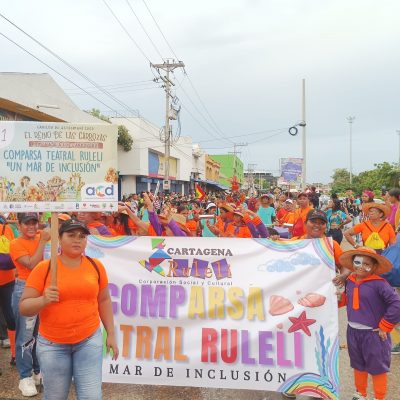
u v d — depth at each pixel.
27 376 4.84
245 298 4.77
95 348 3.50
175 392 4.90
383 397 4.39
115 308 4.88
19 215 5.01
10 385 5.07
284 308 4.70
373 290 4.33
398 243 5.89
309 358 4.59
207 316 4.79
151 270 4.91
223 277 4.84
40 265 3.50
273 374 4.62
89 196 3.71
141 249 4.96
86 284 3.45
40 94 17.98
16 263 4.93
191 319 4.79
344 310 8.33
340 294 4.86
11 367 5.59
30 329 4.80
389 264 4.24
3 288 5.57
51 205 3.68
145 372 4.76
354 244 7.71
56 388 3.46
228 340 4.71
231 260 4.86
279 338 4.66
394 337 6.16
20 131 3.67
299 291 4.72
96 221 6.01
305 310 4.67
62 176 3.69
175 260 4.91
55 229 3.45
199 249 4.90
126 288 4.91
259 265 4.82
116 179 3.73
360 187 51.12
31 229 4.97
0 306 5.62
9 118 16.98
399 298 4.23
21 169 3.68
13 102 15.93
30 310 3.33
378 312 4.33
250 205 10.22
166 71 32.16
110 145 3.73
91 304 3.52
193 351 4.74
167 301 4.85
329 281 4.70
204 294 4.83
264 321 4.70
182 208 11.88
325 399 4.51
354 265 4.39
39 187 3.68
